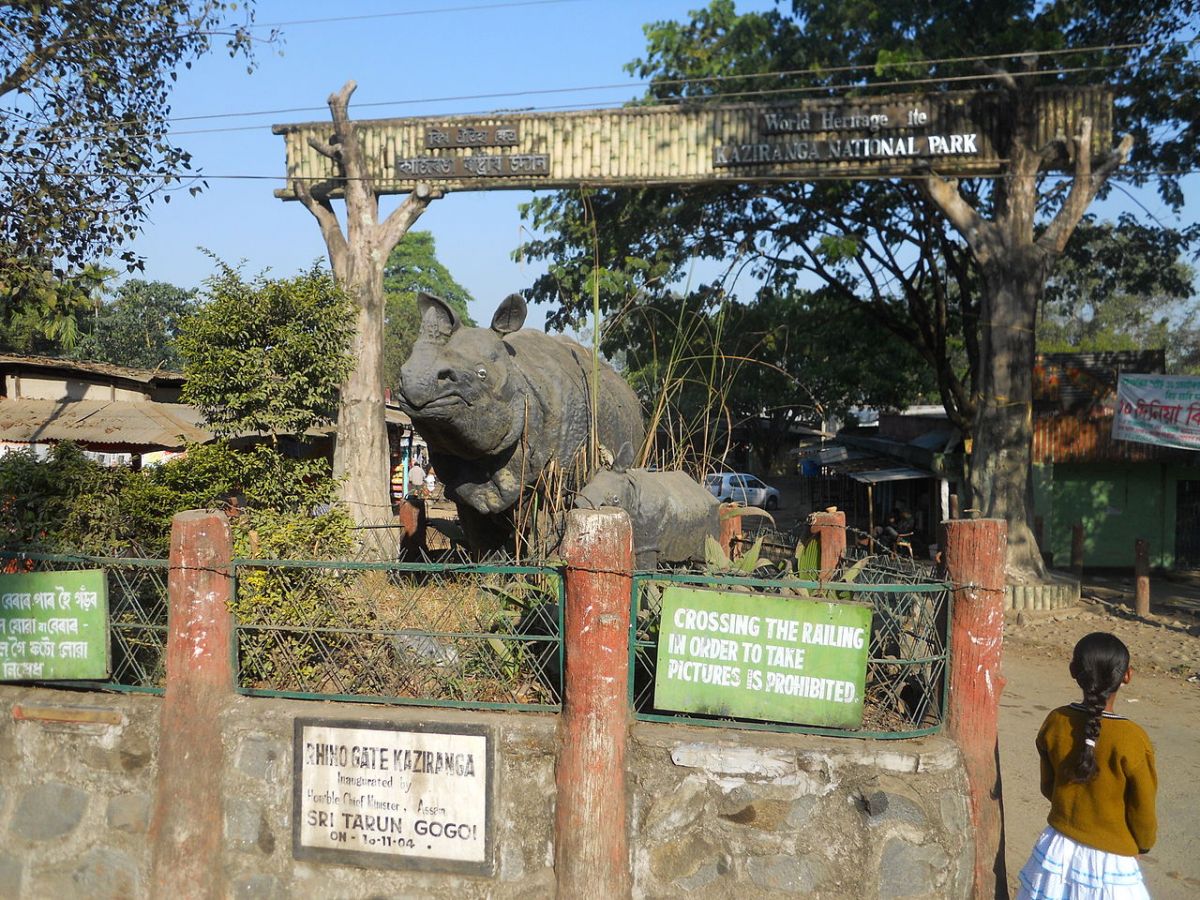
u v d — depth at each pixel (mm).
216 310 10102
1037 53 12727
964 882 4109
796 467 34906
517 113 12891
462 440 5836
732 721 4293
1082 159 12609
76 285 9719
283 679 4859
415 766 4238
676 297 17438
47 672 4676
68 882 4547
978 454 13641
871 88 14812
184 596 4422
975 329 18781
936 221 17609
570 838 4094
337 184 12523
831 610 4125
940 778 4059
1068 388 18172
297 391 10219
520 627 4871
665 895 4121
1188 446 13578
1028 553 13422
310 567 4539
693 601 4203
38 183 9594
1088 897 3473
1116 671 3574
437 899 4246
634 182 12930
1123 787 3484
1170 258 17859
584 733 4098
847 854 4043
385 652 4848
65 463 5996
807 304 20547
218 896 4391
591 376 6883
